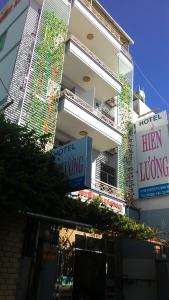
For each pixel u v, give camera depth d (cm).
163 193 1872
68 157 982
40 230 798
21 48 1564
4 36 1831
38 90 1526
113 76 2097
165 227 1819
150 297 1070
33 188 777
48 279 755
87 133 1812
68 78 2012
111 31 2323
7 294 666
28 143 829
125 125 2208
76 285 892
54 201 822
